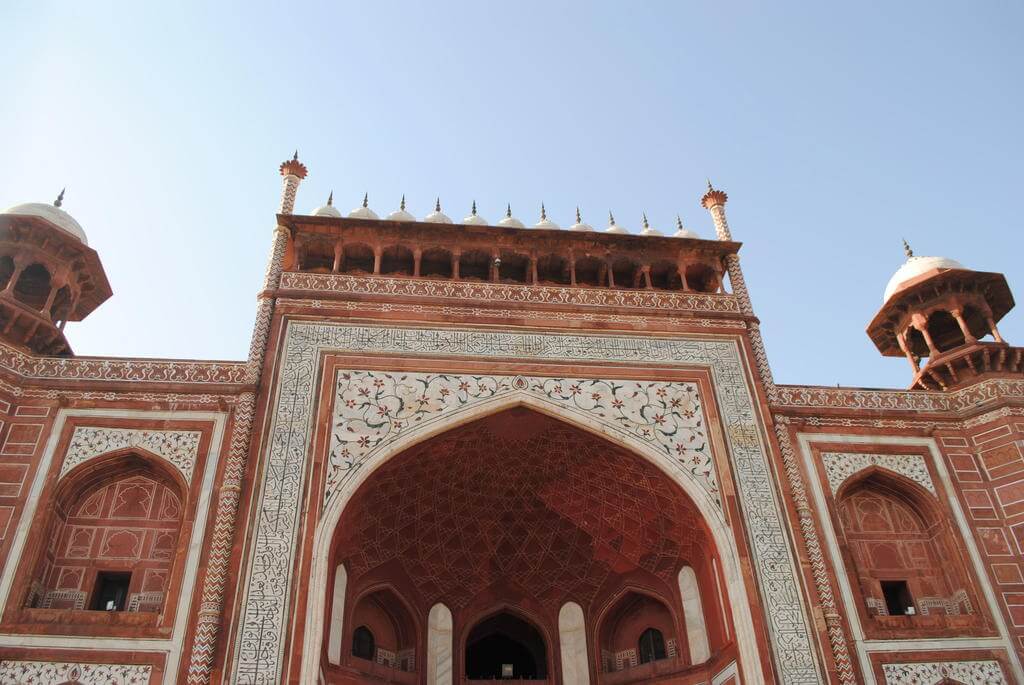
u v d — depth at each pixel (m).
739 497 9.91
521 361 10.62
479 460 10.98
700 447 10.27
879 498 10.78
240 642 8.20
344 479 9.38
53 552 9.02
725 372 10.96
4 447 9.25
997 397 10.96
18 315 9.98
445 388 10.25
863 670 9.01
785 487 10.04
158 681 7.99
